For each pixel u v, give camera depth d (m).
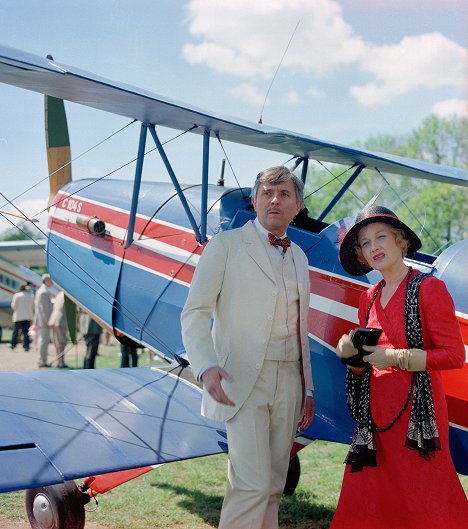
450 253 3.30
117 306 5.07
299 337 2.80
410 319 2.48
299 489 4.81
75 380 3.59
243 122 3.94
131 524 4.04
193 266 4.51
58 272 5.63
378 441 2.53
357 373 2.60
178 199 4.80
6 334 23.42
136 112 4.03
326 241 3.66
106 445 2.93
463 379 3.07
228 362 2.68
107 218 5.20
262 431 2.66
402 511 2.47
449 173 4.64
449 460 2.48
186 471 5.25
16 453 2.71
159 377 3.86
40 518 3.53
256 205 2.85
